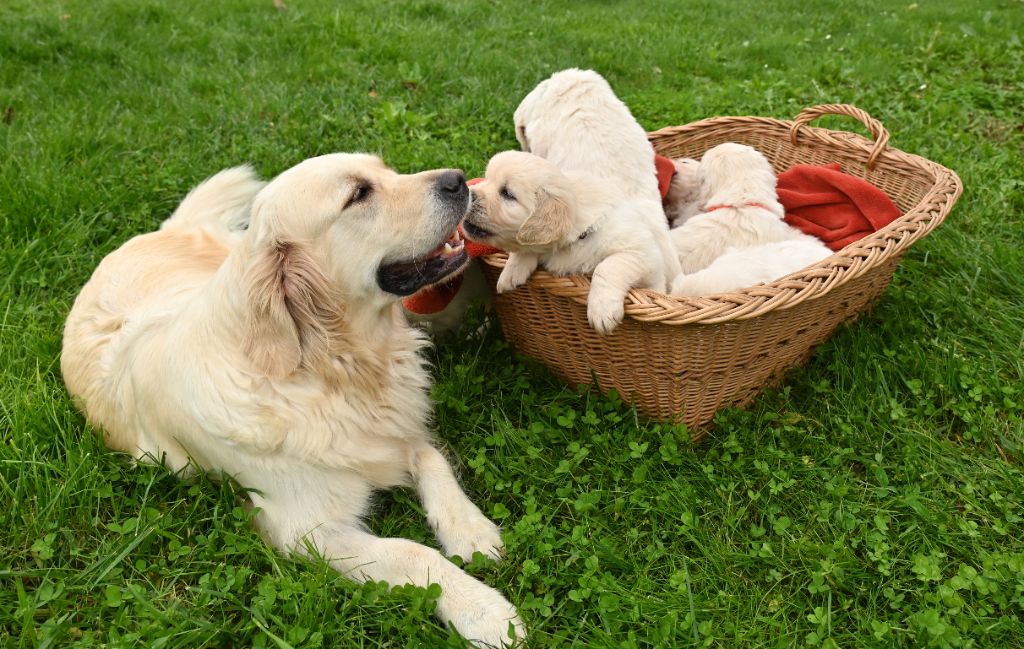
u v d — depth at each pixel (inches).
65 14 124.2
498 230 59.0
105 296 63.3
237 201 73.2
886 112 97.2
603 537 54.7
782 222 69.7
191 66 105.7
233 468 55.0
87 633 50.7
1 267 69.7
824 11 154.9
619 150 67.9
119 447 59.4
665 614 51.5
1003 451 59.0
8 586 52.8
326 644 50.6
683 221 73.7
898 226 60.2
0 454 56.4
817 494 56.5
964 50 118.0
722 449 59.6
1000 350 64.9
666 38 128.4
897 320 66.6
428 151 84.0
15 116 89.3
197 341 54.7
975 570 52.9
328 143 86.2
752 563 53.6
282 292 53.0
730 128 81.4
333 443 55.4
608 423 60.4
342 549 54.4
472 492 58.7
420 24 129.4
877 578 52.9
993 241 73.5
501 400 62.5
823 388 62.1
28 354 63.8
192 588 52.3
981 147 86.2
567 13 144.7
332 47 113.9
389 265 55.4
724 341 56.8
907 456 57.8
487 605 51.3
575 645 50.4
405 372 59.2
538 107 71.4
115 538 54.5
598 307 56.0
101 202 76.3
